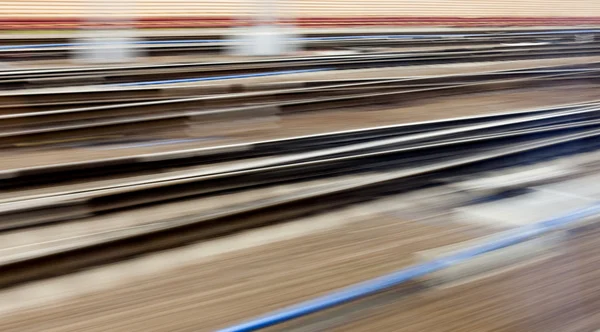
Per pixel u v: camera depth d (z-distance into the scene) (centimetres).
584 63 1700
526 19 3145
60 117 886
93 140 832
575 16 3347
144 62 1437
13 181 645
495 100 1199
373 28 2488
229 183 685
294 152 798
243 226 590
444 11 3022
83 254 515
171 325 423
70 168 671
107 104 1002
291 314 436
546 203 683
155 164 716
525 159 852
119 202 621
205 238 566
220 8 2438
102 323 425
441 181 750
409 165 783
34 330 416
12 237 550
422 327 428
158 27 2186
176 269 507
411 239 574
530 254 550
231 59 1497
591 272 518
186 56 1593
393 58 1584
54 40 1744
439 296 470
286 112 1017
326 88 1138
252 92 1088
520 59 1777
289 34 1842
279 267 511
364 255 536
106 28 1454
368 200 679
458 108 1102
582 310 458
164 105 962
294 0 2664
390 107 1104
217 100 1009
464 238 578
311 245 556
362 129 878
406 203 676
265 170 707
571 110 1115
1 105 949
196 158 742
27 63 1393
